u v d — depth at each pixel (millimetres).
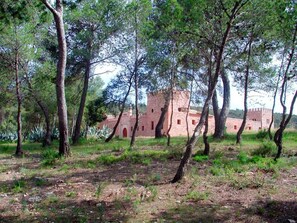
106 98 27281
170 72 19516
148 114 41281
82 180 8891
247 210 5859
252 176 8344
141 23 19828
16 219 5773
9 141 33406
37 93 20750
